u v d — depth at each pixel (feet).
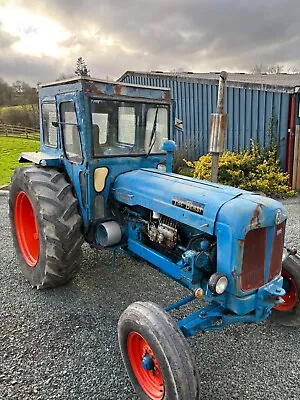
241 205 7.44
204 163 27.35
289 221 19.74
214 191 8.31
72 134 10.83
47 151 13.06
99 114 10.24
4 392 7.65
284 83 27.58
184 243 9.00
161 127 11.79
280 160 28.09
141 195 9.67
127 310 7.56
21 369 8.36
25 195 12.49
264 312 7.91
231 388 7.85
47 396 7.59
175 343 6.70
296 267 9.52
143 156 11.37
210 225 7.70
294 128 26.94
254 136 29.81
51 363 8.59
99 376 8.23
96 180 10.50
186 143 35.81
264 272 7.80
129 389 7.89
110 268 13.52
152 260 9.77
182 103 36.58
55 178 11.28
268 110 28.27
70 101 10.44
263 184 25.46
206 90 33.40
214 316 7.72
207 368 8.46
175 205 8.64
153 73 39.83
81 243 11.17
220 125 12.53
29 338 9.50
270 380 8.09
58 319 10.37
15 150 57.11
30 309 10.86
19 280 12.78
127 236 10.85
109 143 10.62
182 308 10.90
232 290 7.52
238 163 26.50
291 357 8.85
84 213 10.94
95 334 9.71
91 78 9.94
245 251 7.36
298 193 26.91
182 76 35.76
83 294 11.75
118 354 8.95
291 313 9.75
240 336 9.65
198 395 6.63
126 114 10.80
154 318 7.02
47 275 11.12
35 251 12.75
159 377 7.36
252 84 28.76
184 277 8.49
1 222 19.89
